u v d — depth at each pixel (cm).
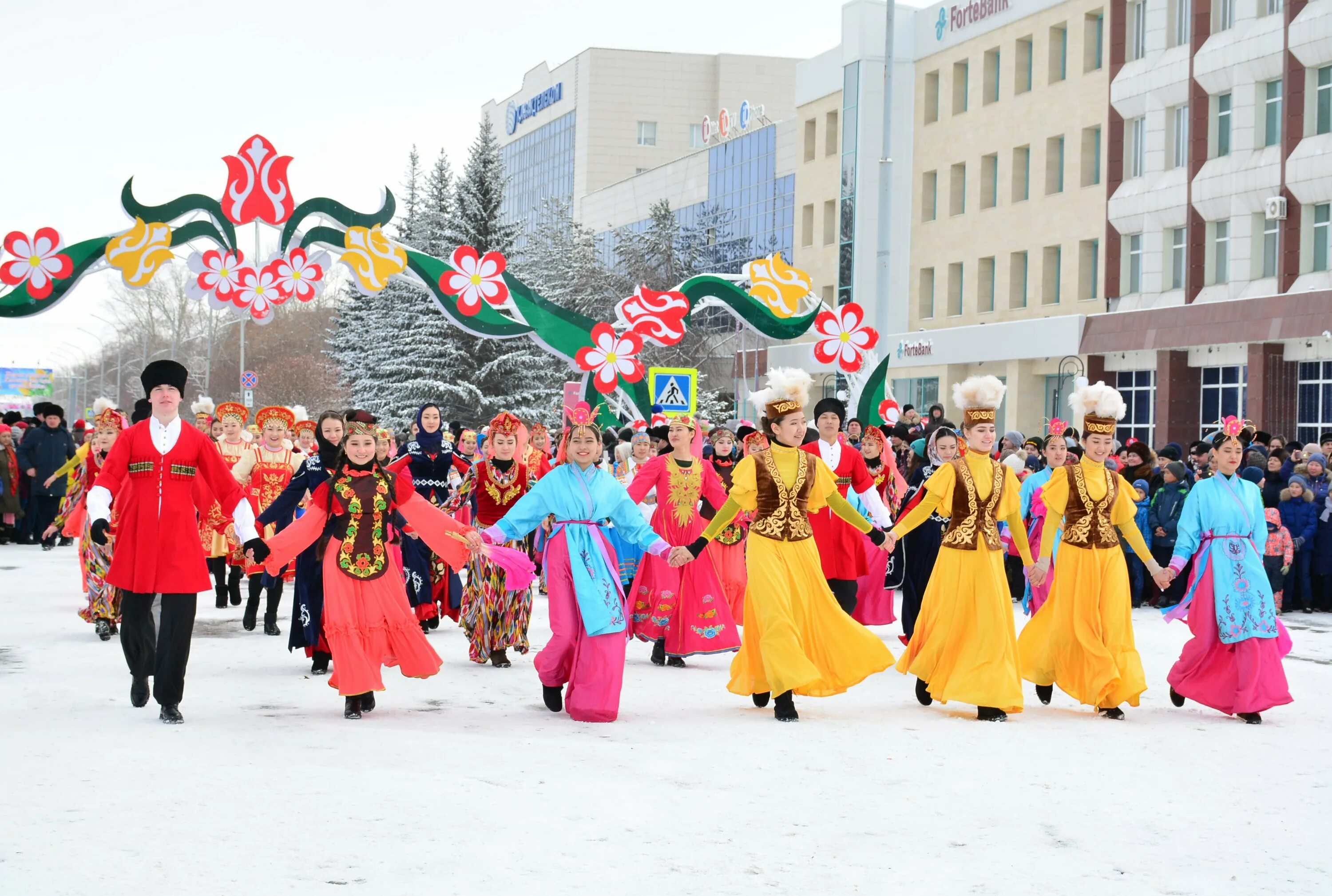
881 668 891
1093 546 920
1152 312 3606
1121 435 3841
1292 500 1661
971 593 894
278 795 628
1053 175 4203
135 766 681
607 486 891
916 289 4859
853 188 5016
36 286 2009
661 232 5697
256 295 2072
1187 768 735
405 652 856
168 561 809
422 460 1283
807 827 593
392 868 520
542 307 2211
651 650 1223
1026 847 568
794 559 887
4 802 607
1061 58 4191
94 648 1124
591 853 546
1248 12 3384
